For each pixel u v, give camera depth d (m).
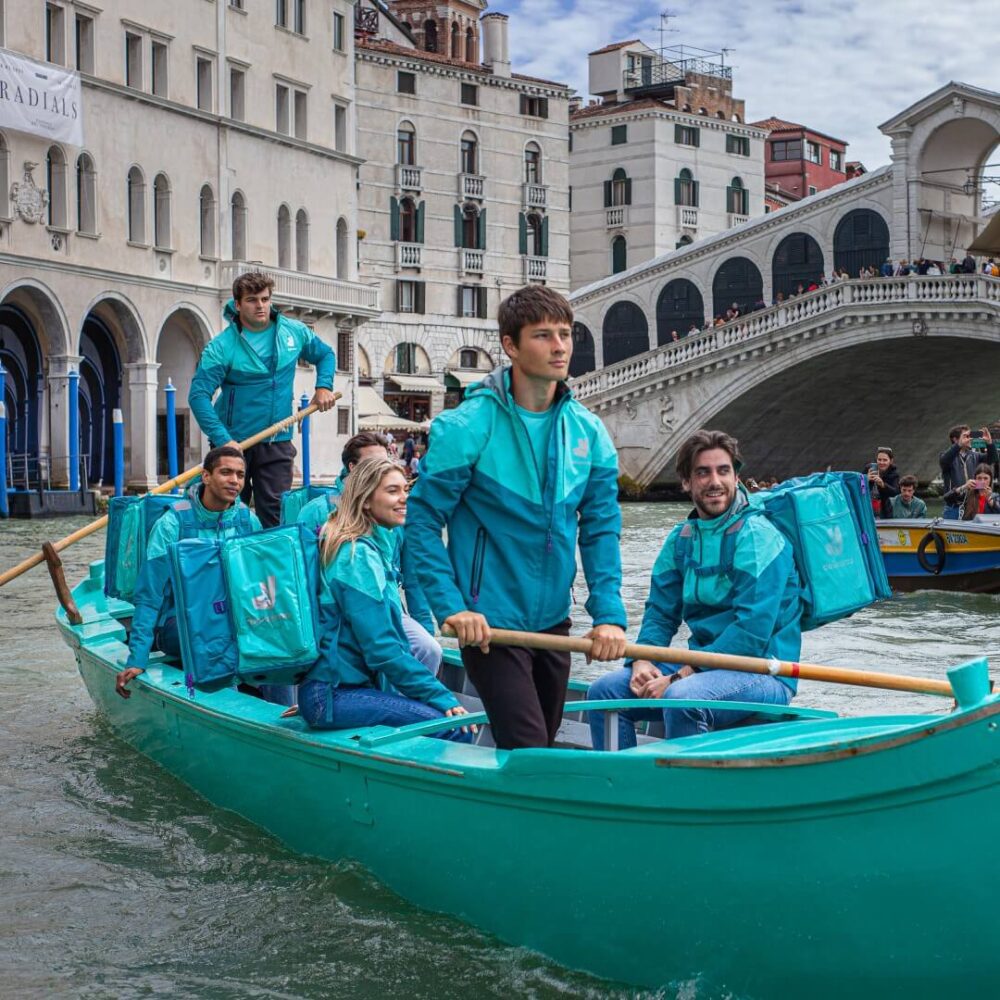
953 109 43.25
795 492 6.14
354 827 5.57
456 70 51.81
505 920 4.94
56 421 33.38
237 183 39.19
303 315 41.38
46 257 32.47
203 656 5.94
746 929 4.31
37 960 5.12
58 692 9.83
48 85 31.98
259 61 40.16
